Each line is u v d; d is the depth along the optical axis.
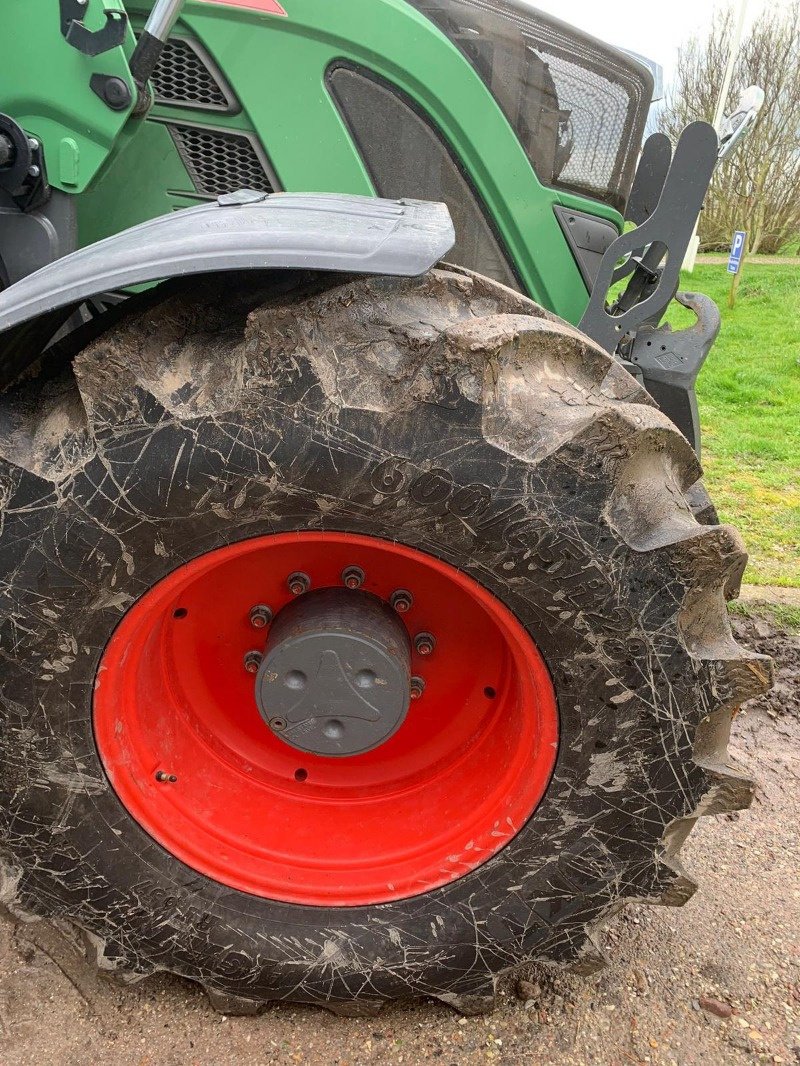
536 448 1.29
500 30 1.96
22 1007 1.65
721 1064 1.59
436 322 1.33
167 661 1.68
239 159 1.91
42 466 1.32
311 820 1.71
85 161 1.60
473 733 1.71
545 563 1.32
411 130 1.95
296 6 1.79
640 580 1.33
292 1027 1.66
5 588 1.34
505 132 2.00
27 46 1.52
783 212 13.79
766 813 2.29
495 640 1.63
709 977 1.77
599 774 1.46
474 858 1.57
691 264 12.52
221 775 1.73
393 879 1.60
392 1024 1.67
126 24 1.48
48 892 1.56
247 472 1.28
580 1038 1.64
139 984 1.72
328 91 1.87
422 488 1.29
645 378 2.46
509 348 1.32
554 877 1.54
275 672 1.50
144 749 1.59
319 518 1.34
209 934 1.58
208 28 1.79
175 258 1.25
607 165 2.19
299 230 1.27
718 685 1.40
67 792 1.49
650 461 1.40
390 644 1.49
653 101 2.35
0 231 1.65
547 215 2.11
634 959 1.81
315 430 1.26
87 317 1.86
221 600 1.61
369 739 1.54
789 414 6.39
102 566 1.34
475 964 1.60
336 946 1.59
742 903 1.97
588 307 2.06
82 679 1.43
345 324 1.30
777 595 3.47
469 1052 1.61
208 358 1.31
